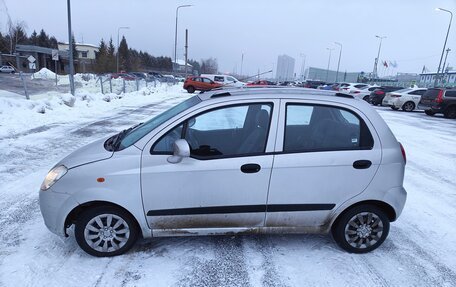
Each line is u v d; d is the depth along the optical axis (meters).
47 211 3.00
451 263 3.27
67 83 31.69
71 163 3.02
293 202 3.08
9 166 5.74
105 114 12.66
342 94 3.37
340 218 3.26
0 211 4.07
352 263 3.18
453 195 5.20
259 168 2.98
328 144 3.11
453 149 8.76
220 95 3.26
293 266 3.11
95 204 3.03
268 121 3.06
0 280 2.79
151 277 2.89
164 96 24.19
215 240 3.52
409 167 6.82
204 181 2.96
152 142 2.98
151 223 3.05
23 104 10.93
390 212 3.31
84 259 3.12
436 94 17.44
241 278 2.92
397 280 2.97
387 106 24.16
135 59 85.12
